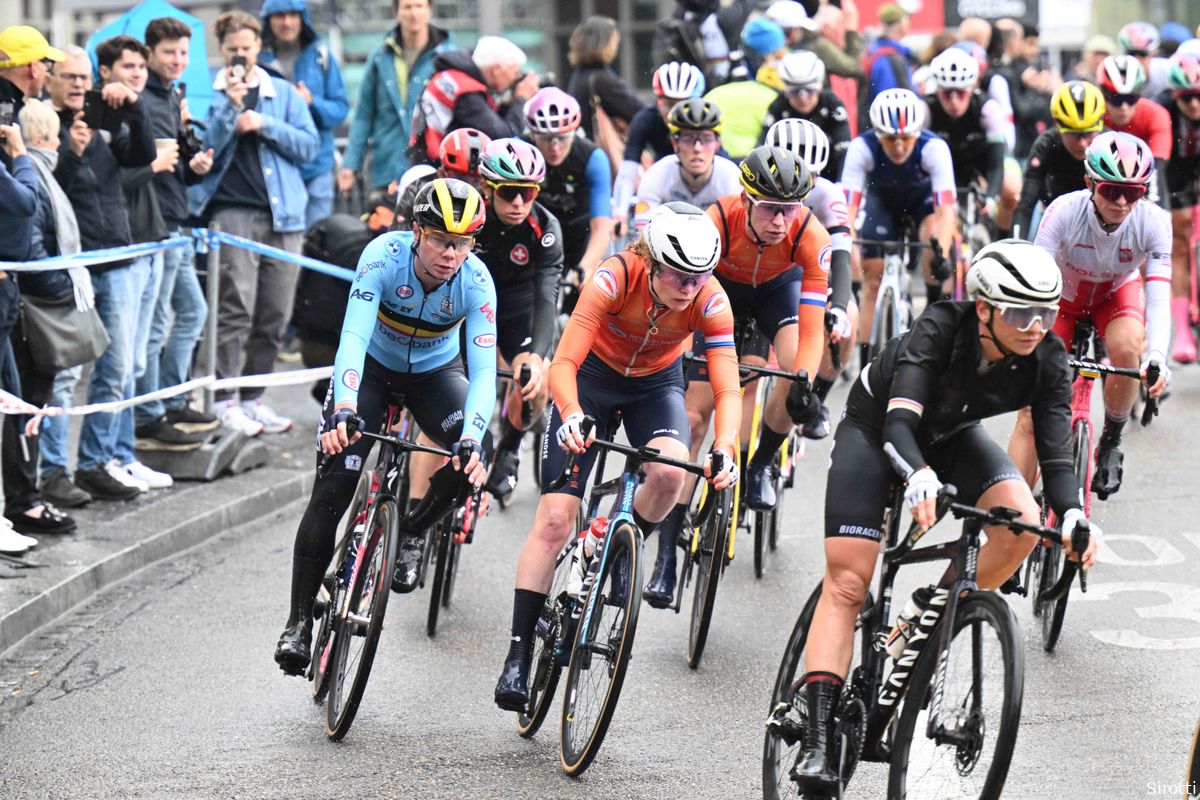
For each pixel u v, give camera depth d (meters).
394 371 19.17
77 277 24.22
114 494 27.02
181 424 29.48
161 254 27.88
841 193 25.11
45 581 22.20
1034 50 51.34
